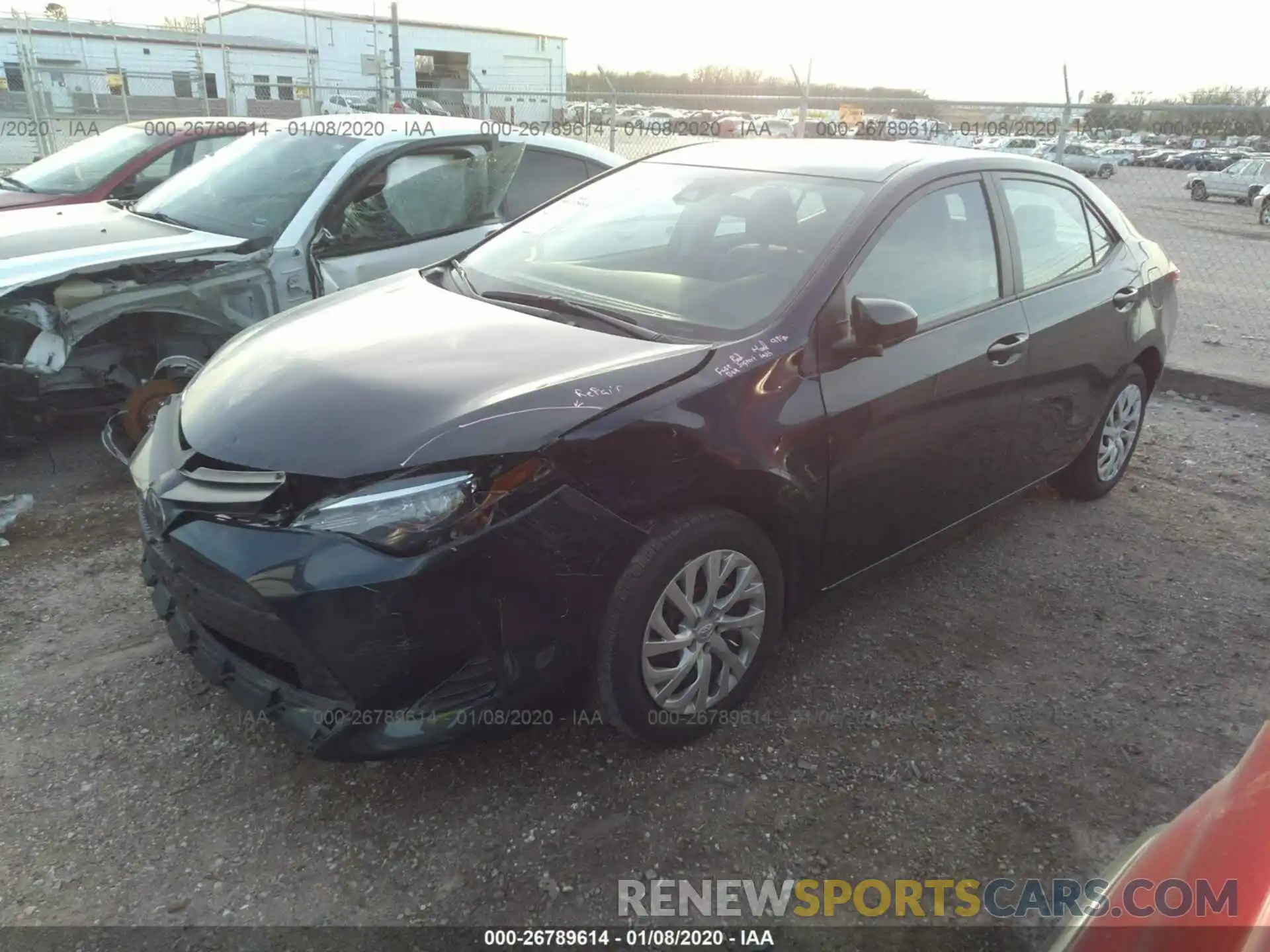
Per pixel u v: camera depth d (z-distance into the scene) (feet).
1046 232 12.82
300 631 7.33
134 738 9.20
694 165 12.57
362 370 8.71
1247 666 10.94
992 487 12.17
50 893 7.43
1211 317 30.60
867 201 10.49
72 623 11.14
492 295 10.84
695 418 8.39
